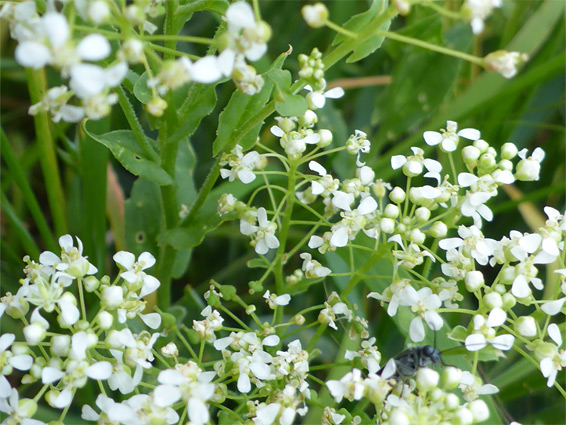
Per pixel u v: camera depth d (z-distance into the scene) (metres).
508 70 0.11
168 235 0.13
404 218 0.12
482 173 0.13
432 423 0.11
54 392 0.11
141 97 0.12
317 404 0.12
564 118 0.18
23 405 0.11
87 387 0.14
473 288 0.12
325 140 0.13
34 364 0.11
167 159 0.13
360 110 0.18
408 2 0.11
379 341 0.15
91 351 0.11
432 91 0.16
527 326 0.12
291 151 0.12
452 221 0.13
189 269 0.17
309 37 0.18
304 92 0.16
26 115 0.18
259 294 0.16
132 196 0.15
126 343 0.11
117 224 0.16
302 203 0.13
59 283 0.11
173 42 0.12
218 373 0.12
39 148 0.15
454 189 0.12
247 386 0.12
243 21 0.10
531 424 0.15
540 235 0.12
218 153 0.13
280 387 0.12
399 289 0.12
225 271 0.17
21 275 0.16
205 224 0.13
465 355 0.12
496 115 0.17
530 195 0.16
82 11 0.10
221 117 0.12
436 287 0.12
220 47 0.11
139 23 0.11
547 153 0.18
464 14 0.11
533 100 0.17
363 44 0.12
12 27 0.11
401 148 0.16
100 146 0.14
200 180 0.17
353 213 0.12
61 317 0.11
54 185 0.15
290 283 0.13
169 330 0.13
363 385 0.11
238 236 0.17
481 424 0.13
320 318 0.13
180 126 0.13
